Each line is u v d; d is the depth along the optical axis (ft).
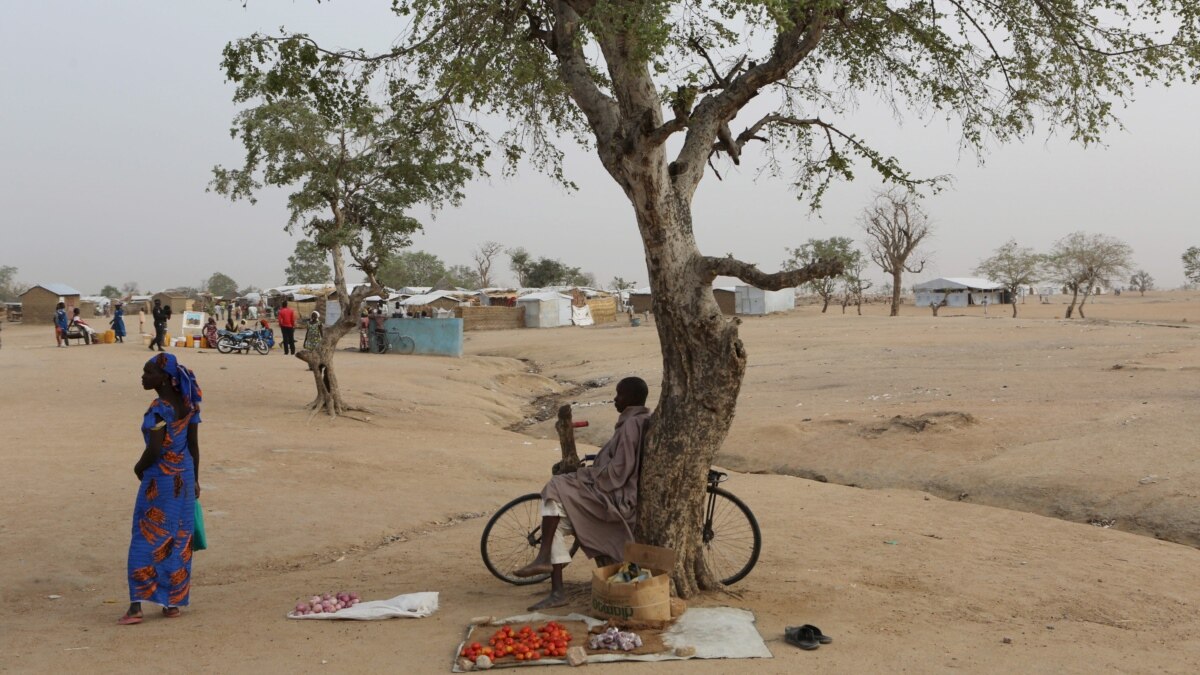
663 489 19.95
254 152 60.54
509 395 88.43
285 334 117.70
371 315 126.21
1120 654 17.49
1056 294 454.81
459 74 24.85
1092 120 26.99
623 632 17.37
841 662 16.38
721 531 23.15
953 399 60.44
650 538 20.08
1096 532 31.17
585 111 22.53
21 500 33.17
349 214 63.05
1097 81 26.40
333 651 17.20
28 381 72.49
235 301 264.31
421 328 123.44
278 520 32.48
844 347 109.29
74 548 27.40
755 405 67.31
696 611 19.12
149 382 20.56
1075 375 67.10
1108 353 82.58
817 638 17.54
